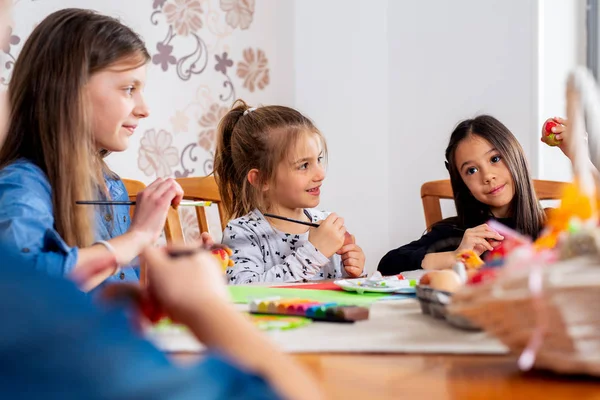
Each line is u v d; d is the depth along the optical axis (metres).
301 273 1.75
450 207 2.65
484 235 1.65
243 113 2.13
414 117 2.86
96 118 1.23
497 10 2.62
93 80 1.22
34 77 1.21
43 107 1.19
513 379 0.51
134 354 0.24
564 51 2.52
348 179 2.94
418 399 0.46
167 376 0.24
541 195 2.02
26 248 1.00
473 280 0.61
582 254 0.47
